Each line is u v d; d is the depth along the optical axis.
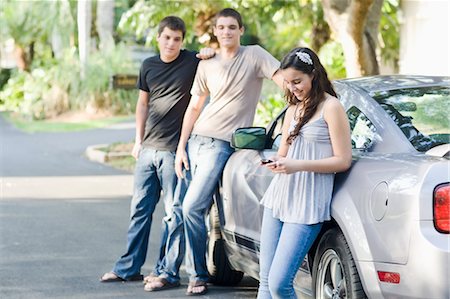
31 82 36.81
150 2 20.67
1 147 24.92
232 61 8.04
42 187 16.45
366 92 6.69
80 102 34.38
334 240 6.17
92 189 16.25
